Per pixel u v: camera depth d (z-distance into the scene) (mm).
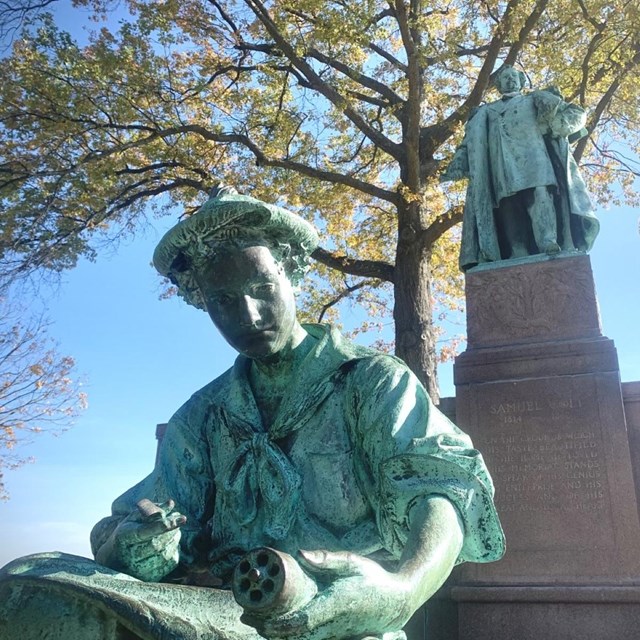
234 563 1542
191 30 15883
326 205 15766
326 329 1707
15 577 1291
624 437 6453
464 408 7035
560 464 6508
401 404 1520
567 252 7645
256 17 15383
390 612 1146
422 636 6234
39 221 14609
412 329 13656
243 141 15211
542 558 6219
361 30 13367
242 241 1576
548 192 8148
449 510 1341
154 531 1384
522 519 6406
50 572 1296
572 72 14000
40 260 14352
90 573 1304
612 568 6035
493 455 6746
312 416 1598
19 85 14562
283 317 1599
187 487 1673
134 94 15266
